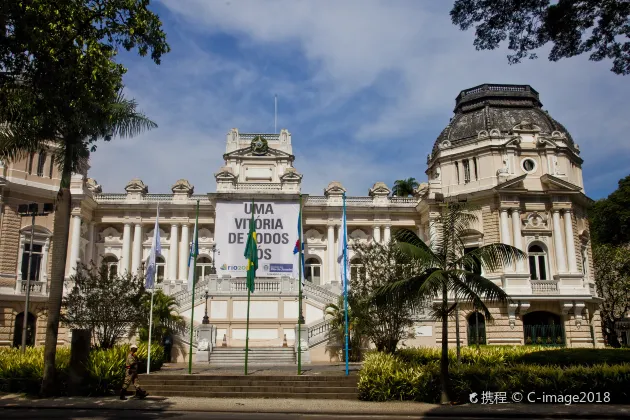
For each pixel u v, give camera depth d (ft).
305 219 152.46
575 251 128.77
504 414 54.54
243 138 161.27
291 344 114.21
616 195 160.66
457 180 139.64
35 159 123.03
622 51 53.11
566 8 50.67
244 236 139.03
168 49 55.47
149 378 69.77
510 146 132.67
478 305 60.18
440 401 61.52
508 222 129.08
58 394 65.31
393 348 82.48
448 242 64.13
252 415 53.01
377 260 87.10
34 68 49.73
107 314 84.38
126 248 147.23
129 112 69.67
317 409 56.54
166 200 150.82
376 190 155.63
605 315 168.04
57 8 48.37
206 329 101.81
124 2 51.55
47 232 123.24
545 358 75.31
